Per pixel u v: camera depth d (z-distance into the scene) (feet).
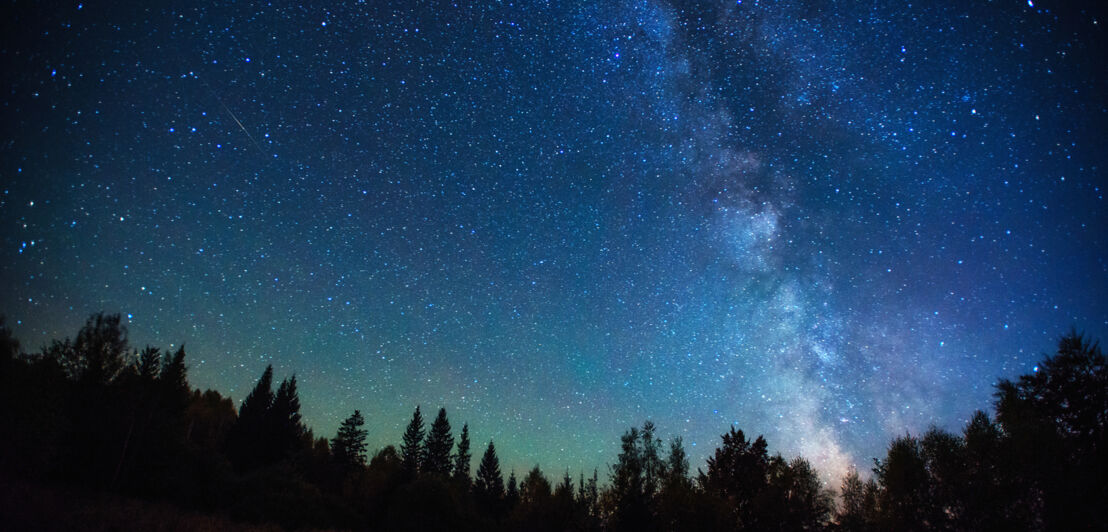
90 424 90.68
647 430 92.63
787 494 91.76
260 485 101.60
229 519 86.53
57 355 95.71
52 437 72.38
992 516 52.75
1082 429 55.47
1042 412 58.70
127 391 99.66
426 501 106.83
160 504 86.17
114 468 89.81
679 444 92.99
